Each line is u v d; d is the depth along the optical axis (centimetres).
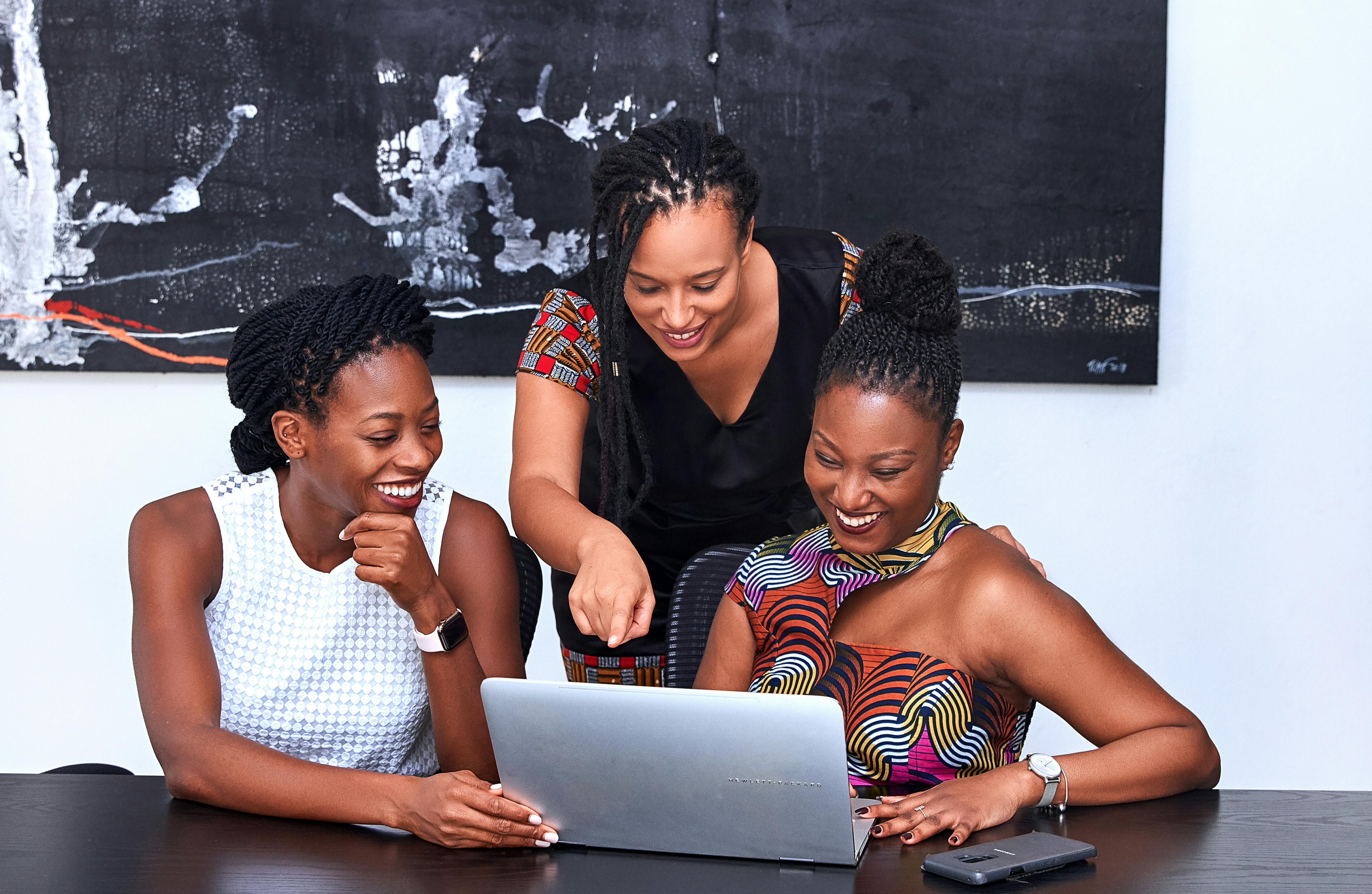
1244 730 247
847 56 226
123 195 221
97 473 228
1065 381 233
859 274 111
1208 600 245
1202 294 239
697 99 226
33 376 226
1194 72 235
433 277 226
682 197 117
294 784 100
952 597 113
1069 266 232
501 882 84
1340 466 244
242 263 223
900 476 108
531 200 226
